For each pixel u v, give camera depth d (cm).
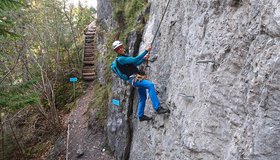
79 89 1373
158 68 636
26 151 1132
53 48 1337
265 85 306
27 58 1128
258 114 315
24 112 1252
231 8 394
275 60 297
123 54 553
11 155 1121
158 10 685
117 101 854
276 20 299
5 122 1073
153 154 627
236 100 366
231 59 381
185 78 506
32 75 1091
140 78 544
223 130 390
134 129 788
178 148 512
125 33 886
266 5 316
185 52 520
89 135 1009
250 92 331
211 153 411
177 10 580
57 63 1307
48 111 1267
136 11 902
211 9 436
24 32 1106
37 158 1071
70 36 1534
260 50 324
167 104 572
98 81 1304
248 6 360
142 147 694
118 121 858
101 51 1311
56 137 1110
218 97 398
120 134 846
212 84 412
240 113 359
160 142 593
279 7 298
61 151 1009
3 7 718
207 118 419
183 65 527
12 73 1059
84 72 1454
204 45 442
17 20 1037
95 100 1130
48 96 1144
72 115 1186
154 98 541
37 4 1294
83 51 1531
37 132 1183
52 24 1317
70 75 1459
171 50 594
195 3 493
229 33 391
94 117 1035
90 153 938
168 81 589
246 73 352
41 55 1201
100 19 1423
